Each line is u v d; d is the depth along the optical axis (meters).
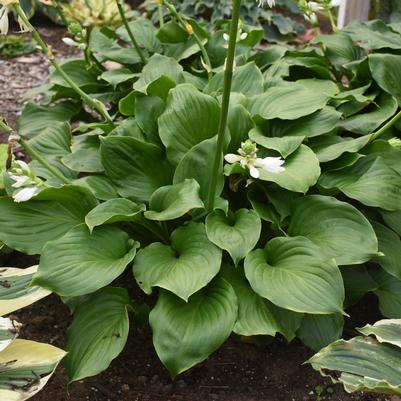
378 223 1.45
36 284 1.21
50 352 1.17
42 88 2.13
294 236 1.36
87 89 1.96
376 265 1.51
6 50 3.32
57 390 1.31
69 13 3.42
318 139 1.50
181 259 1.27
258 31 1.96
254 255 1.27
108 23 3.40
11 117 2.48
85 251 1.28
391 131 1.62
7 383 1.12
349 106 1.64
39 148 1.66
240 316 1.24
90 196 1.40
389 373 1.14
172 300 1.25
